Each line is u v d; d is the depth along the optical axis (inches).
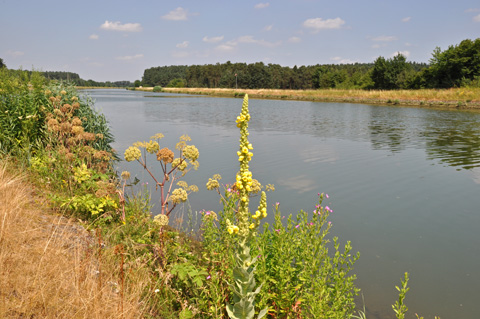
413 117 1317.7
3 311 115.0
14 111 387.5
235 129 952.9
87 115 453.7
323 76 4448.8
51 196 254.8
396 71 3376.0
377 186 424.5
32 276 139.8
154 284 168.9
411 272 232.4
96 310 127.6
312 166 526.6
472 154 614.2
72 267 154.7
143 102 2380.7
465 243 276.8
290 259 165.0
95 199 256.4
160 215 195.6
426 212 342.0
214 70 6491.1
